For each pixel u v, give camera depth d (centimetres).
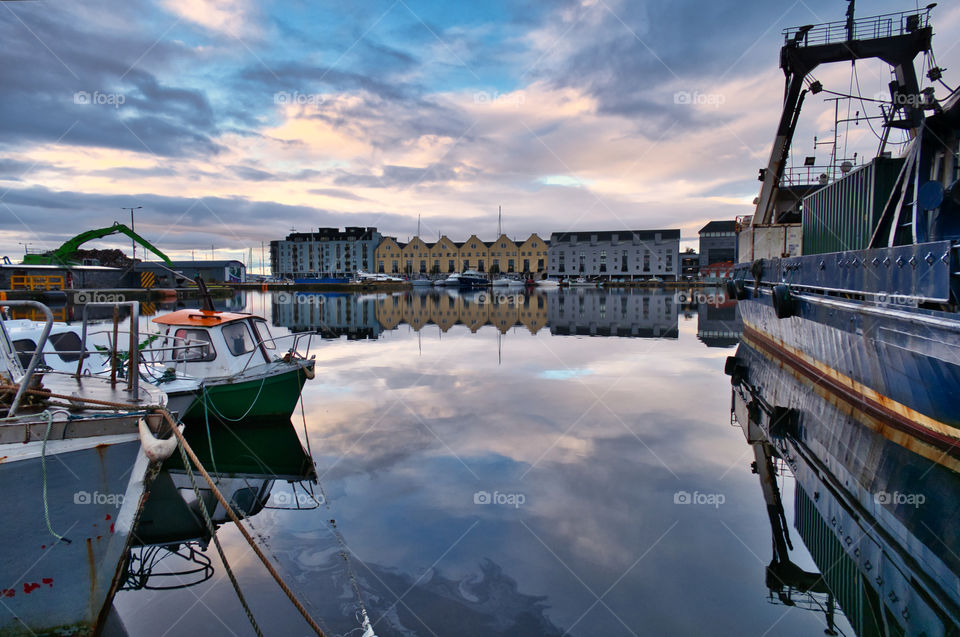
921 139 967
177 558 549
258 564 530
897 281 849
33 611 419
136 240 4738
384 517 623
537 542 556
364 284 7500
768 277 1705
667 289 7588
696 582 487
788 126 1864
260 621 444
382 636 417
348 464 795
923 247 775
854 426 952
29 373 447
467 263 10262
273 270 11744
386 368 1611
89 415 448
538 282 8456
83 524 431
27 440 411
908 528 587
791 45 1683
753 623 432
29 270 4084
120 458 444
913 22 1503
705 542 557
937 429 762
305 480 738
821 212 1564
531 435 927
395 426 988
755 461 797
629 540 563
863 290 973
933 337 728
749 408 1102
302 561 531
